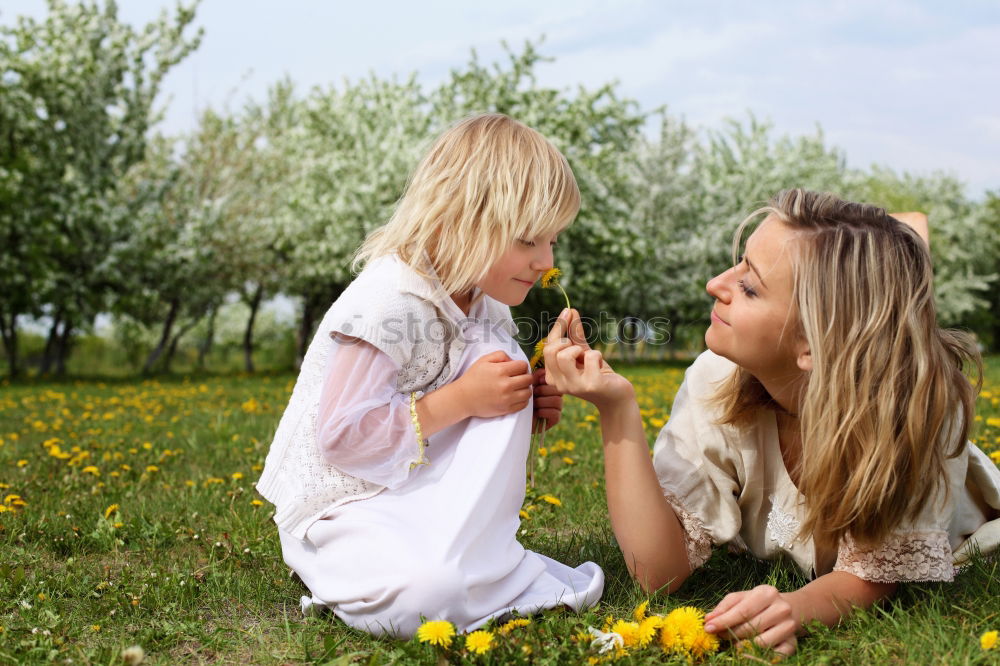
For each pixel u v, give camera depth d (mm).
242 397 9438
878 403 1611
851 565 1771
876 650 1613
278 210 18500
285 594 2098
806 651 1624
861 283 1627
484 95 16062
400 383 1904
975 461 1986
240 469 3992
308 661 1678
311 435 1891
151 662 1710
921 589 1868
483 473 1756
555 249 16219
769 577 1994
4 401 9484
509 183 1808
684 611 1646
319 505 1852
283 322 30453
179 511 2982
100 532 2596
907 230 1700
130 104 16359
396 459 1793
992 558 2084
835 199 1762
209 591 2094
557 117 16047
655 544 1888
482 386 1801
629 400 1854
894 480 1619
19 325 18547
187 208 17922
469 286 1924
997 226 30844
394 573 1670
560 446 4109
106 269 15305
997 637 1545
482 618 1714
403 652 1584
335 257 16625
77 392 11031
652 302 19312
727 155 22594
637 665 1548
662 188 19141
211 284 19031
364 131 16703
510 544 1811
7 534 2680
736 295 1748
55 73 15203
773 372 1779
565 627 1658
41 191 15328
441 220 1852
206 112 20531
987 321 29812
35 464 4195
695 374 2000
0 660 1634
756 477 1926
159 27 16500
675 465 1994
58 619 1844
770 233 1727
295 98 22609
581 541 2480
